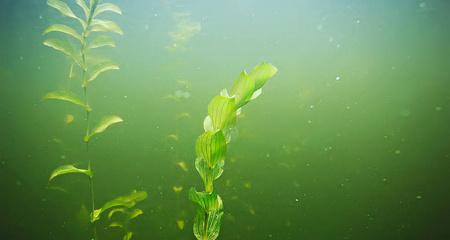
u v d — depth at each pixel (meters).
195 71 6.58
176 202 4.74
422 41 11.09
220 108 1.23
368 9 10.83
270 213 6.43
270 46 10.90
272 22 10.55
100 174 5.73
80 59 2.58
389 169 8.80
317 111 9.41
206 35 8.47
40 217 5.54
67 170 2.44
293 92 8.92
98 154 5.87
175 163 4.73
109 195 5.67
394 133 9.59
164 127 5.82
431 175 8.75
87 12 2.52
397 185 8.45
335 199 7.63
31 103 7.07
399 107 10.12
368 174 8.55
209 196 1.26
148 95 6.29
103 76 6.57
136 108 6.32
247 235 5.78
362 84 10.38
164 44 7.04
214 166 1.31
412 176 8.70
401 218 7.59
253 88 1.19
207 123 1.31
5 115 6.74
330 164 8.27
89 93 6.09
